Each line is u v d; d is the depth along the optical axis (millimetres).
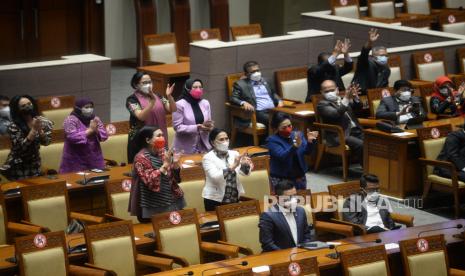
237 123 30906
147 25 42594
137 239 20578
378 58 32031
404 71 34656
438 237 20562
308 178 29172
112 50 43594
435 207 27094
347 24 38938
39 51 42188
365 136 28078
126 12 43500
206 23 45344
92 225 19703
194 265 19641
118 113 35188
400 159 27281
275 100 30844
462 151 26078
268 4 48062
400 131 27609
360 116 31094
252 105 30344
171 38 37219
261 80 30719
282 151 23484
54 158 25500
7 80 29578
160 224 20344
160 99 26062
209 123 26312
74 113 24547
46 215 21734
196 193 22891
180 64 35562
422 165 26875
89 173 24047
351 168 30156
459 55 35469
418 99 29594
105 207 23875
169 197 21062
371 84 31844
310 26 40406
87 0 42625
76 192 23359
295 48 33250
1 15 40969
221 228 20969
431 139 26953
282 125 23578
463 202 27188
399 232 21828
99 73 31109
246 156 22688
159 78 33781
